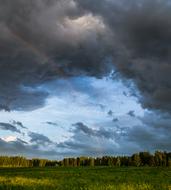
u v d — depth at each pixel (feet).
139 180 122.01
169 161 407.23
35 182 110.32
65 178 136.05
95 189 88.69
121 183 105.19
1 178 127.75
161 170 200.85
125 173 173.37
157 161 416.67
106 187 92.02
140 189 90.43
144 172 181.68
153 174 163.12
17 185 96.48
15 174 175.94
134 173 172.35
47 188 89.92
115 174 164.45
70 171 203.72
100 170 212.02
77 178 135.85
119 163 440.04
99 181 117.50
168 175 154.92
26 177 142.92
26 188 89.35
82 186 95.91
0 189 86.38
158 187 94.07
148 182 112.27
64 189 89.30
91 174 166.30
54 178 136.56
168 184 102.47
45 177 143.64
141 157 426.92
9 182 109.29
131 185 96.43
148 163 419.95
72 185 98.58
